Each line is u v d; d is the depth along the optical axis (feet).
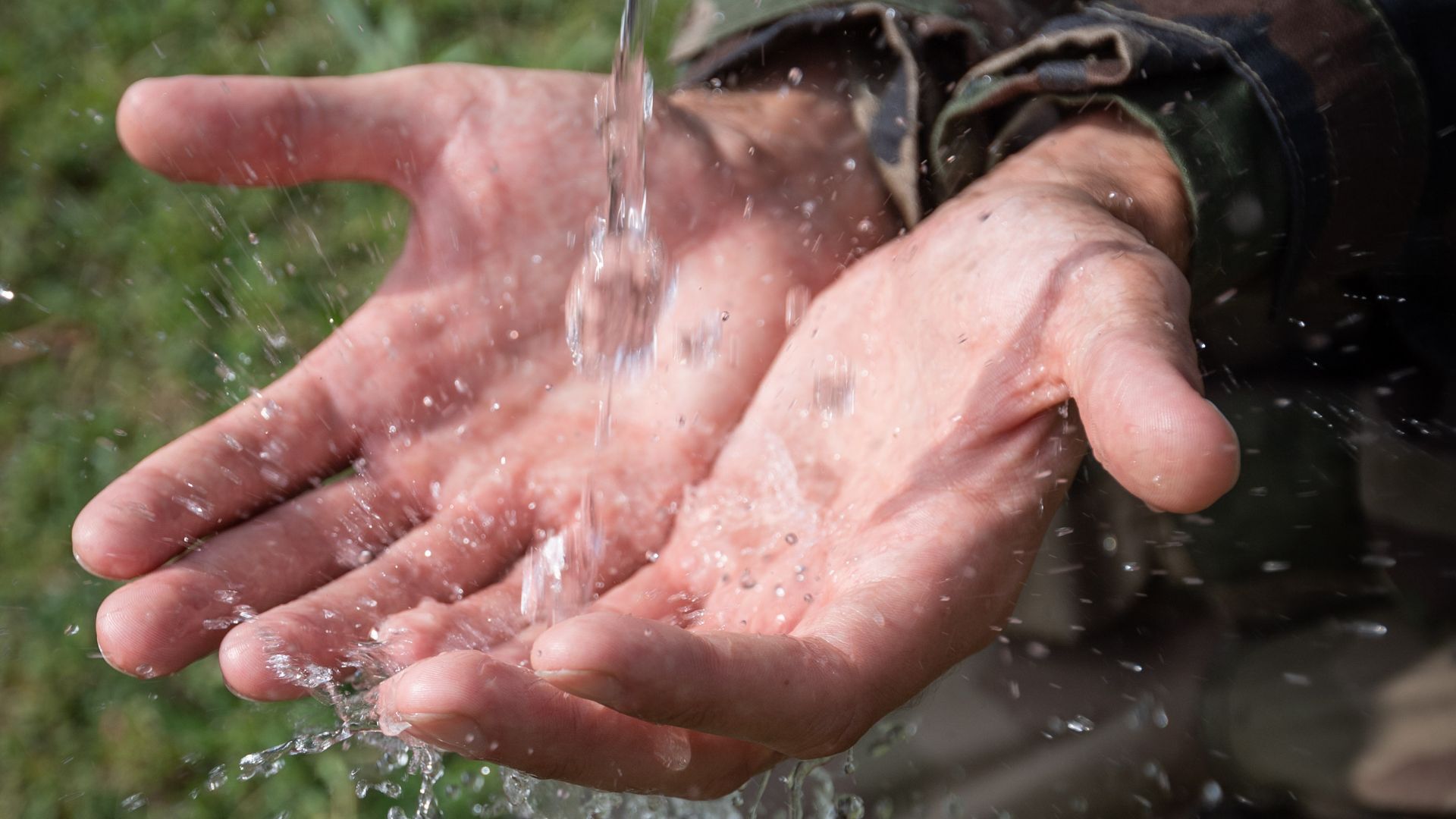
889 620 1.72
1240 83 1.90
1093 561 2.07
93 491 2.41
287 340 2.52
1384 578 1.99
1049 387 1.77
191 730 2.23
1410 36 1.90
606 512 1.94
